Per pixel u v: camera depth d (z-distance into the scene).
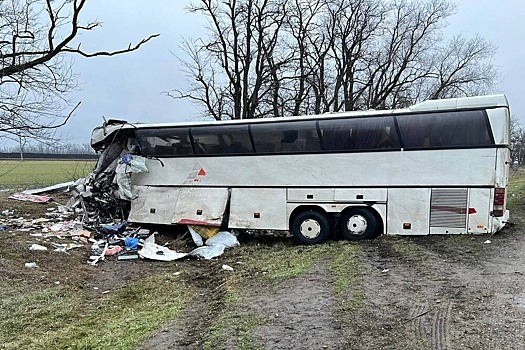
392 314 5.48
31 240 10.70
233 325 5.44
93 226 12.70
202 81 25.30
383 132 10.59
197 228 12.06
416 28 31.81
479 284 6.52
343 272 7.79
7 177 29.86
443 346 4.48
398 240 10.13
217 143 11.94
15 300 6.95
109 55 12.56
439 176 10.22
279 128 11.34
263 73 25.02
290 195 11.36
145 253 10.68
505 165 9.99
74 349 5.05
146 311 6.59
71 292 7.75
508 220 11.82
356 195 10.83
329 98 29.33
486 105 9.91
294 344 4.74
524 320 5.04
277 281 7.65
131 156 12.70
